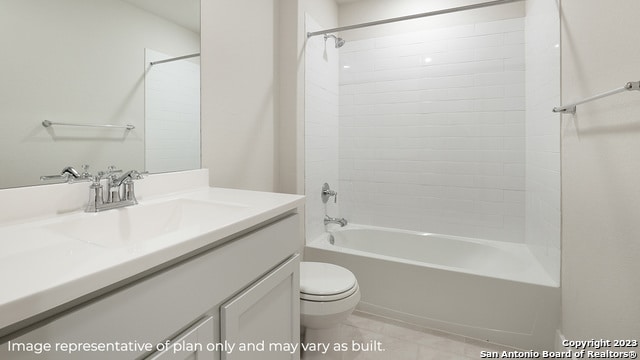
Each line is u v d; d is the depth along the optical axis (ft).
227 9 5.18
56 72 2.98
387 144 8.65
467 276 5.65
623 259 3.26
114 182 3.26
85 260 1.73
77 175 3.05
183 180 4.31
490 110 7.55
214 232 2.35
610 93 3.10
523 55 7.18
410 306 6.10
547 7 5.70
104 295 1.67
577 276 4.41
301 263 5.50
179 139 4.34
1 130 2.63
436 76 8.04
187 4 4.41
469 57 7.70
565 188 4.87
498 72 7.43
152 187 3.86
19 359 1.34
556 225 5.23
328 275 4.94
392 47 8.46
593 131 3.92
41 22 2.86
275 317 3.28
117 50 3.51
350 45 8.91
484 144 7.64
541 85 6.07
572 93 4.57
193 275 2.22
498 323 5.44
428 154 8.22
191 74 4.50
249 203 3.41
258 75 6.07
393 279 6.24
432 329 5.91
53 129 2.97
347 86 8.99
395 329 5.92
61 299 1.43
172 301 2.05
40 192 2.81
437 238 7.93
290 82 6.73
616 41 3.35
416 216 8.43
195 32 4.55
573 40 4.54
